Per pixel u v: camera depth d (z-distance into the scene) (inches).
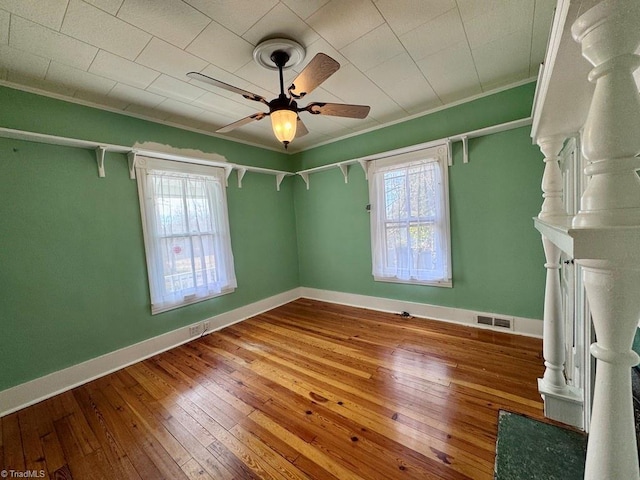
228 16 59.2
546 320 62.5
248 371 91.4
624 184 21.9
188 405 75.3
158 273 109.4
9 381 78.1
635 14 20.1
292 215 174.4
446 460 53.5
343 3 57.4
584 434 56.1
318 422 66.0
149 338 107.8
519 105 98.1
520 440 55.6
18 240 80.5
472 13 62.0
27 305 81.8
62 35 61.9
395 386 77.7
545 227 41.7
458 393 72.7
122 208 101.2
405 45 72.8
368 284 147.0
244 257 144.9
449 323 119.3
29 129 82.0
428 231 120.4
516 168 101.3
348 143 146.5
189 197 119.0
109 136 98.6
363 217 145.1
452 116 112.5
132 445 62.2
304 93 68.5
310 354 100.5
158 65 75.6
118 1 53.5
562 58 34.1
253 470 54.4
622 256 21.2
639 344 35.8
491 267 109.3
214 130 128.4
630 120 21.5
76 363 90.3
